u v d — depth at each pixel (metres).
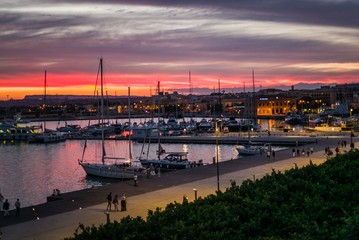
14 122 181.88
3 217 42.19
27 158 112.06
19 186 73.81
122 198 43.88
